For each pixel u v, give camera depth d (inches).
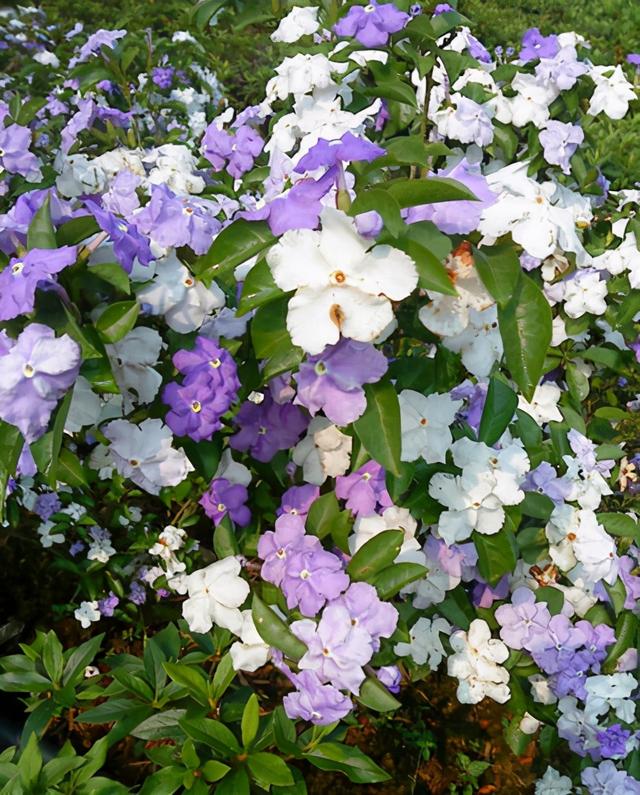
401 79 24.5
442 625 22.7
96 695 21.0
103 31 28.6
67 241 16.6
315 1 26.8
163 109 34.7
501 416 20.3
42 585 28.3
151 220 18.7
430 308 18.1
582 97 27.4
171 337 19.7
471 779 26.5
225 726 18.8
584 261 21.3
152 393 19.1
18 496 25.1
